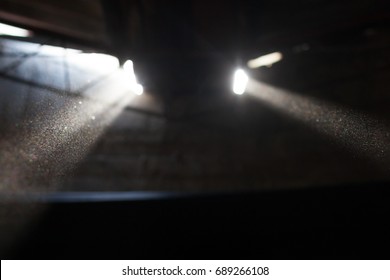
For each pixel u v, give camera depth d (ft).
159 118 34.76
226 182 31.37
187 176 31.68
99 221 24.35
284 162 32.09
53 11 27.55
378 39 33.14
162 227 24.94
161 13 27.07
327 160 30.19
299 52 35.22
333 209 24.41
